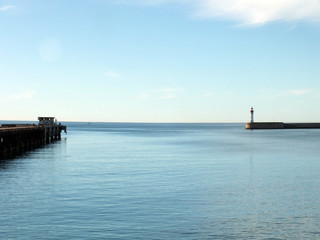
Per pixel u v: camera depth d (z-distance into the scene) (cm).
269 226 1753
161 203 2156
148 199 2255
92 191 2486
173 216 1891
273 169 3703
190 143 8394
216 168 3759
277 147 7006
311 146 7281
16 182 2836
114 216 1875
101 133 15338
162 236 1603
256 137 11694
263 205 2144
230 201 2233
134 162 4291
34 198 2262
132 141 9194
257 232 1670
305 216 1922
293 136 12331
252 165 4038
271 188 2655
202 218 1864
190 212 1970
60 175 3212
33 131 6631
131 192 2461
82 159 4600
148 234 1623
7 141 4909
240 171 3538
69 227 1700
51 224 1741
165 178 3066
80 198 2267
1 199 2233
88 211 1961
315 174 3353
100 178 3048
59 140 8981
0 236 1581
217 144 8006
